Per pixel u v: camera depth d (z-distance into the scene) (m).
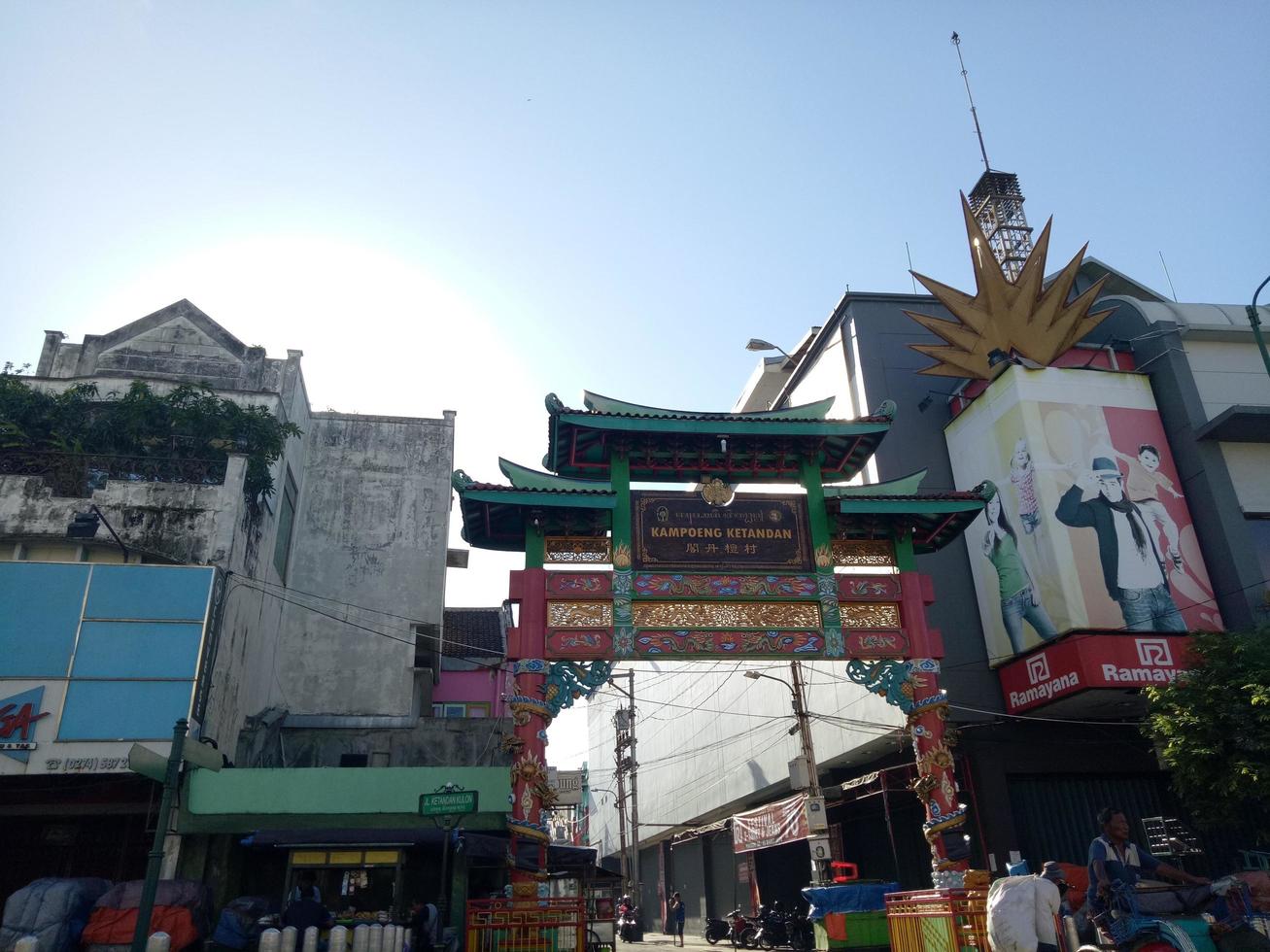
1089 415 22.94
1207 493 22.09
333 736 22.75
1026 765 21.69
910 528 16.39
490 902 13.07
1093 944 8.38
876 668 15.38
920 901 13.67
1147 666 19.75
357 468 26.44
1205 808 17.05
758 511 15.99
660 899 45.50
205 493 18.59
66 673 15.81
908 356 26.42
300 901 13.07
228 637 18.09
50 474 18.50
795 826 24.22
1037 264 24.33
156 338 23.66
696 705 39.88
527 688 14.30
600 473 16.72
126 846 16.97
